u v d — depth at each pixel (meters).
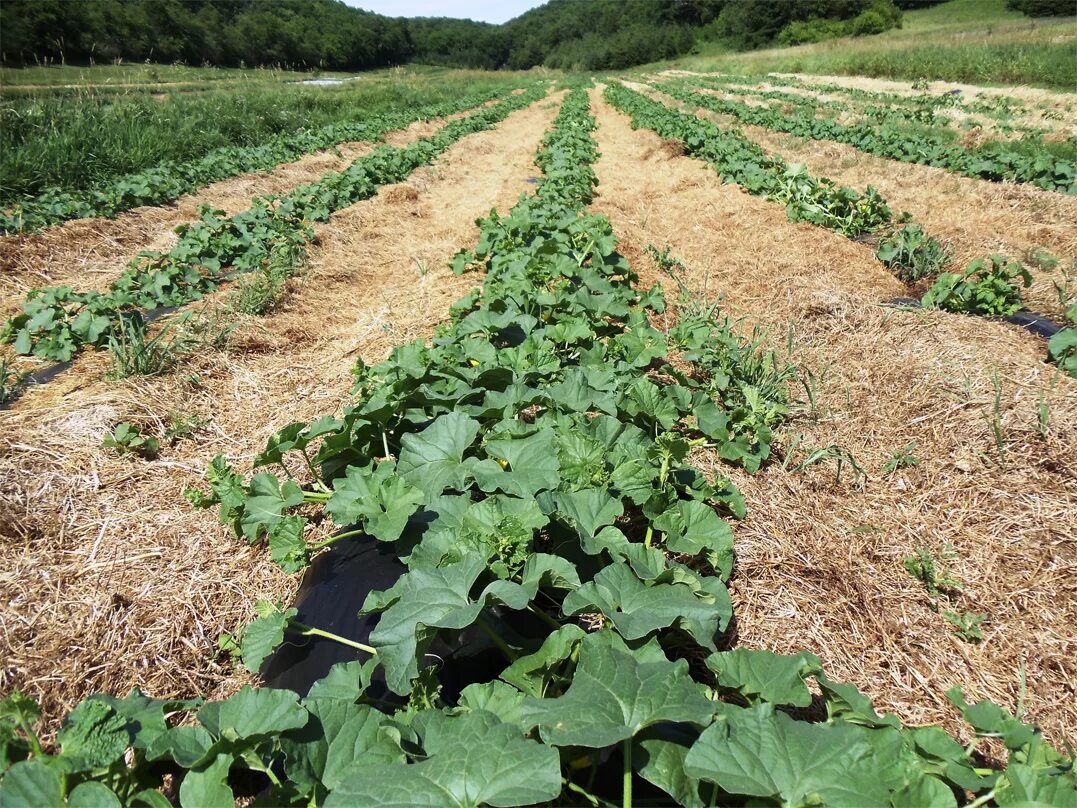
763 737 1.68
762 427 3.81
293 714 1.81
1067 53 24.25
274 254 6.75
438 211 9.75
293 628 2.58
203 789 1.67
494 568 2.34
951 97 19.52
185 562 3.19
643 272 6.83
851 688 2.04
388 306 6.25
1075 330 4.68
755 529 3.35
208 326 5.28
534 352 4.15
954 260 6.69
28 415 3.99
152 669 2.71
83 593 2.97
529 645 2.38
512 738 1.63
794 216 8.14
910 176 10.20
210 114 14.55
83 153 9.72
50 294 5.23
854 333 5.26
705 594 2.35
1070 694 2.58
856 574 3.12
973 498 3.53
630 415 3.71
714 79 36.44
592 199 9.38
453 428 3.14
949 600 2.99
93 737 1.70
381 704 2.24
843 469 3.82
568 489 2.86
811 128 14.43
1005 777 1.74
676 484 3.30
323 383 4.86
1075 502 3.42
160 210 8.74
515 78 57.84
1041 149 11.44
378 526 2.66
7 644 2.70
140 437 3.90
